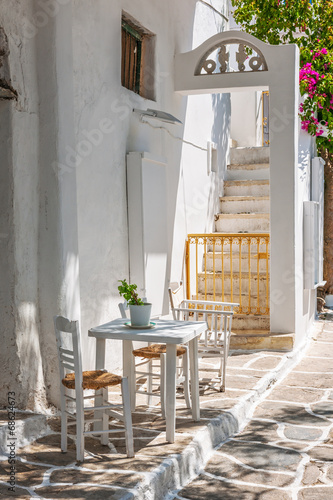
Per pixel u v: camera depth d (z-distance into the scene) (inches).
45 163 192.1
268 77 311.9
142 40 297.1
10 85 178.7
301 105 352.5
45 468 156.1
